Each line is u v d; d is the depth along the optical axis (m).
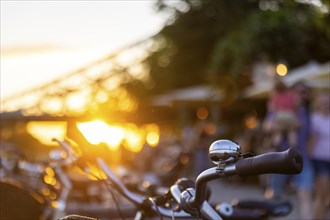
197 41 35.03
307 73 17.94
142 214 3.64
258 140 19.86
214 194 17.98
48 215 4.53
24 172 5.37
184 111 27.55
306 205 10.51
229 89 24.42
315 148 10.61
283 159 2.47
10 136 9.27
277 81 11.38
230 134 25.22
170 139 28.50
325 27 8.75
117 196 4.93
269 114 11.53
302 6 22.64
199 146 20.25
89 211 4.87
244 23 24.08
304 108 10.98
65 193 5.05
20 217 4.02
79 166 3.81
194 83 37.25
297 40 23.84
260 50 23.77
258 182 21.30
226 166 2.67
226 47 24.08
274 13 23.41
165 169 21.25
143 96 39.41
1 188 4.01
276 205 4.86
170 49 35.97
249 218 4.22
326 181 10.60
